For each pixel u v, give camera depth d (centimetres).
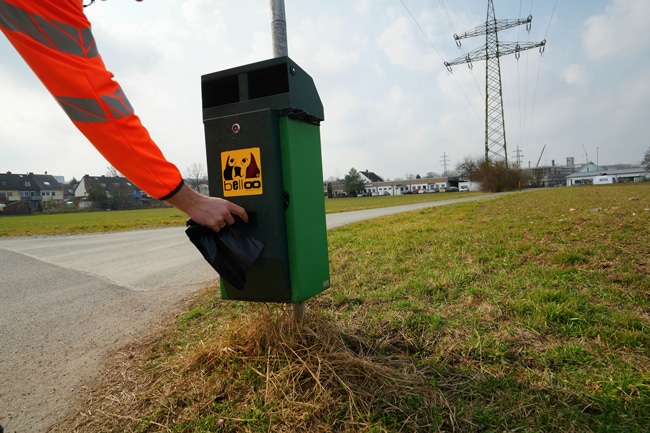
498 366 172
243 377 173
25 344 265
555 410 140
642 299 232
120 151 109
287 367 170
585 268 301
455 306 248
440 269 340
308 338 189
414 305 252
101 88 104
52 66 97
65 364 227
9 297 405
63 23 97
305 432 139
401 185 10594
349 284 315
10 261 665
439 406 147
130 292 404
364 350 196
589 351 177
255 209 162
